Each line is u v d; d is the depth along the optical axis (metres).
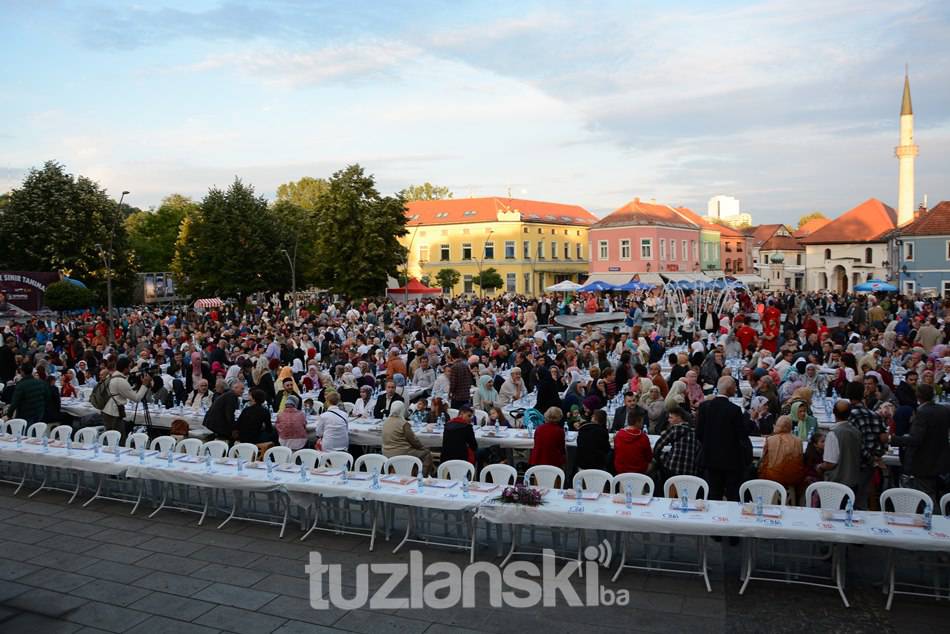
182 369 19.22
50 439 12.63
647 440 9.54
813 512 7.84
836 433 8.55
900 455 9.93
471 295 65.19
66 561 9.16
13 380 17.38
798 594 7.84
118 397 13.47
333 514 10.34
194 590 8.24
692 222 76.62
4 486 12.58
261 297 62.53
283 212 80.44
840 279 74.75
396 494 8.84
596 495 8.49
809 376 13.98
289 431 11.66
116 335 32.47
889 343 20.58
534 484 9.56
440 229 78.81
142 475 10.48
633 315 31.98
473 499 8.58
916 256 54.62
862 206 75.81
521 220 76.31
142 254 80.19
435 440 12.39
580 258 84.81
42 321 31.30
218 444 11.20
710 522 7.59
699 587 8.08
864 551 8.98
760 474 9.16
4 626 7.43
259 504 11.55
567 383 16.06
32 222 50.28
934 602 7.58
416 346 19.92
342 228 53.84
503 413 13.79
